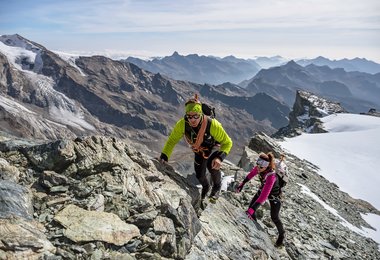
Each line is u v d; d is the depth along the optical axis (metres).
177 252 2.29
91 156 2.46
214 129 2.70
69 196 2.19
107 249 1.99
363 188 12.88
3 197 1.90
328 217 7.31
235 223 3.40
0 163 2.14
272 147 14.08
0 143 2.42
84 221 2.04
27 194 2.04
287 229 5.01
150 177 2.77
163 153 2.98
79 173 2.37
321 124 37.19
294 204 6.86
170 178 3.01
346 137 24.73
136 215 2.28
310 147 19.69
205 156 2.84
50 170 2.28
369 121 35.34
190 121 2.65
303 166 13.45
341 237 5.98
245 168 9.97
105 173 2.49
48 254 1.77
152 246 2.16
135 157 2.89
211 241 2.80
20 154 2.34
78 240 1.92
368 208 10.48
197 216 3.01
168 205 2.47
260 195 3.76
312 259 4.25
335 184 12.35
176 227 2.42
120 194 2.38
